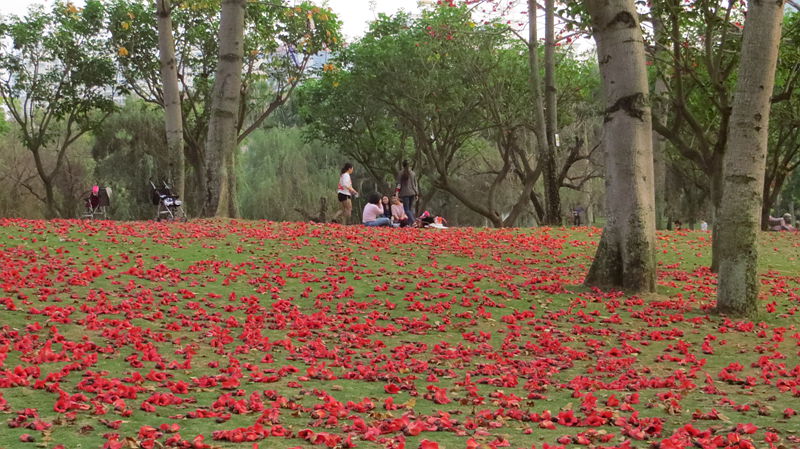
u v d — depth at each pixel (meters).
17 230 14.65
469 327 9.83
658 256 17.02
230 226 17.17
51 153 46.16
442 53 32.69
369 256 14.48
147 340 8.08
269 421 5.38
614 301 11.54
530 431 5.40
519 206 33.28
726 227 11.16
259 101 38.12
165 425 5.10
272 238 15.59
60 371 6.54
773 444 5.16
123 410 5.49
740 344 9.34
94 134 39.25
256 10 32.31
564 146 42.44
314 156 47.09
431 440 5.10
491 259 15.14
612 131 12.45
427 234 17.75
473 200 48.38
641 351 8.85
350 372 7.13
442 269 13.66
